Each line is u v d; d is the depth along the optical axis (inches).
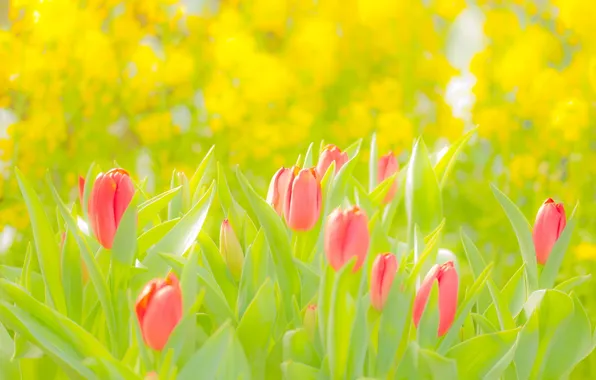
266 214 71.0
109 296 69.4
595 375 118.4
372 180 78.5
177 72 174.9
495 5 182.1
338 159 75.9
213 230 133.5
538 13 186.1
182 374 66.6
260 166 174.4
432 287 68.2
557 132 162.6
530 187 166.4
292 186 71.6
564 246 72.8
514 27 171.3
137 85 175.3
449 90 185.5
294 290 72.0
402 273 69.2
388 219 77.0
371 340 70.6
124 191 69.5
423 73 184.9
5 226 156.0
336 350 67.0
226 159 177.5
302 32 180.7
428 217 75.7
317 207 71.7
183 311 67.9
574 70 165.9
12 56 161.3
